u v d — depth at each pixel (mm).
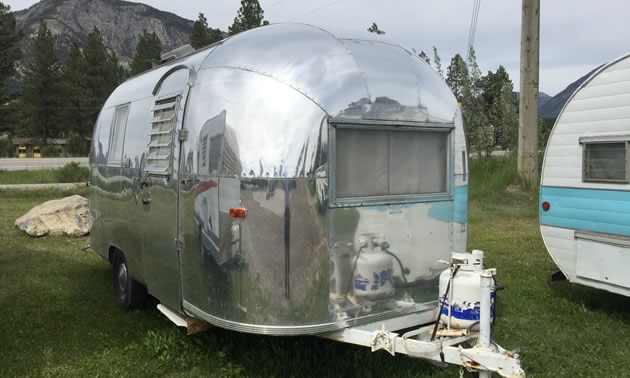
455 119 3652
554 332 4344
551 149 5145
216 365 3711
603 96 4598
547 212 5223
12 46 49000
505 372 2430
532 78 11133
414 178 3469
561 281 5812
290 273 2992
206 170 3230
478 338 2793
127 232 4664
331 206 3051
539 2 10844
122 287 5141
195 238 3359
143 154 4215
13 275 6516
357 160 3193
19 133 59688
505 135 15594
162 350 4020
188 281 3504
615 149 4539
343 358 3604
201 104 3363
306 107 3008
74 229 9125
